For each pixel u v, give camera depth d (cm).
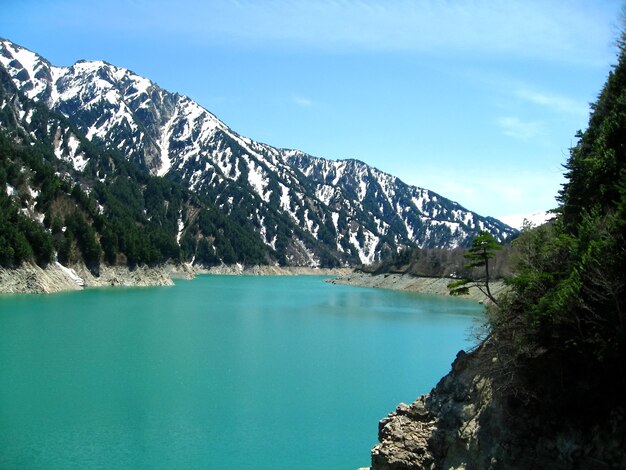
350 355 7238
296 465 3625
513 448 2788
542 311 2808
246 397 5125
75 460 3584
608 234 2819
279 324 10175
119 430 4147
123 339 7825
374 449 3234
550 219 4322
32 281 13062
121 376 5703
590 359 2611
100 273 16900
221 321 10325
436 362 6862
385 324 10425
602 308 2645
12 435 3972
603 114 4197
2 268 12719
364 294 18662
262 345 7838
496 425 2925
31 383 5288
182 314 11150
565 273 3041
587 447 2544
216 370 6138
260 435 4162
